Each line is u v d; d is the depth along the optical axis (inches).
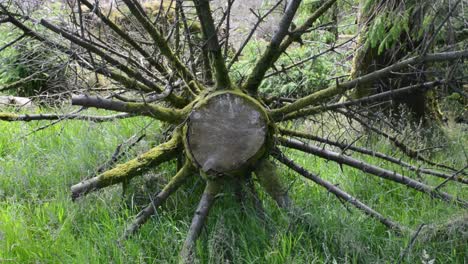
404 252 163.9
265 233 170.2
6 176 213.6
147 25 187.2
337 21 283.4
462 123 283.0
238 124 173.8
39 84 320.8
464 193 205.9
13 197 197.9
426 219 185.0
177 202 190.9
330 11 307.9
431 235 171.6
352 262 162.9
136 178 197.3
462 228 171.0
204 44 176.4
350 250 165.3
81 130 246.7
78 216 184.2
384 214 193.0
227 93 174.4
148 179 197.5
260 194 193.5
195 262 155.6
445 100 290.8
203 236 171.0
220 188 175.0
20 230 173.9
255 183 199.5
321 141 204.1
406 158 237.1
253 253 164.7
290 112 186.7
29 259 164.2
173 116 179.2
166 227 176.1
